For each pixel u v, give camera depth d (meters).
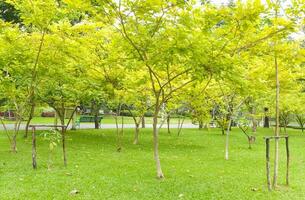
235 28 8.37
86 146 16.11
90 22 13.73
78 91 15.43
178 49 7.92
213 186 9.00
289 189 8.92
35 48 12.96
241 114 23.27
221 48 8.20
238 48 8.77
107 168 10.91
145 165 11.70
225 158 13.77
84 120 33.31
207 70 8.45
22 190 8.05
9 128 24.86
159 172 9.84
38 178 9.26
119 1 7.86
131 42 8.45
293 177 10.45
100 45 14.74
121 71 15.12
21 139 17.75
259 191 8.64
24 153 13.40
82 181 9.05
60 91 15.30
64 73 14.11
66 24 12.76
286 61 9.08
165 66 9.53
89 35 14.22
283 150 17.05
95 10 8.19
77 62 14.61
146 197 7.81
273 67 10.99
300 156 15.06
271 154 15.51
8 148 14.69
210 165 12.17
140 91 16.11
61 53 13.40
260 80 11.45
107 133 23.34
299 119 31.77
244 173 10.88
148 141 19.31
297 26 8.09
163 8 7.98
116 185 8.78
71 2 7.91
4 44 12.37
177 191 8.40
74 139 18.73
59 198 7.54
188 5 7.80
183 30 7.68
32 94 14.88
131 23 8.34
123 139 19.81
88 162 11.85
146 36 8.29
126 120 42.38
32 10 11.20
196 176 10.22
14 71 13.22
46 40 12.64
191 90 13.46
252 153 15.66
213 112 25.11
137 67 9.62
